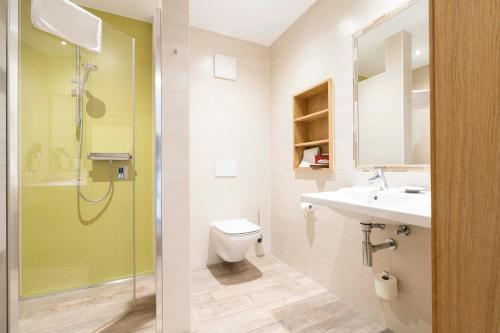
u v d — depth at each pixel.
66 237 1.76
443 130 0.53
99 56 1.83
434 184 0.55
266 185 2.70
